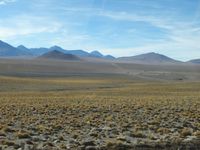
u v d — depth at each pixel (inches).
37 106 2053.4
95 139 1043.3
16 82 6082.7
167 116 1565.0
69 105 2119.8
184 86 5565.9
